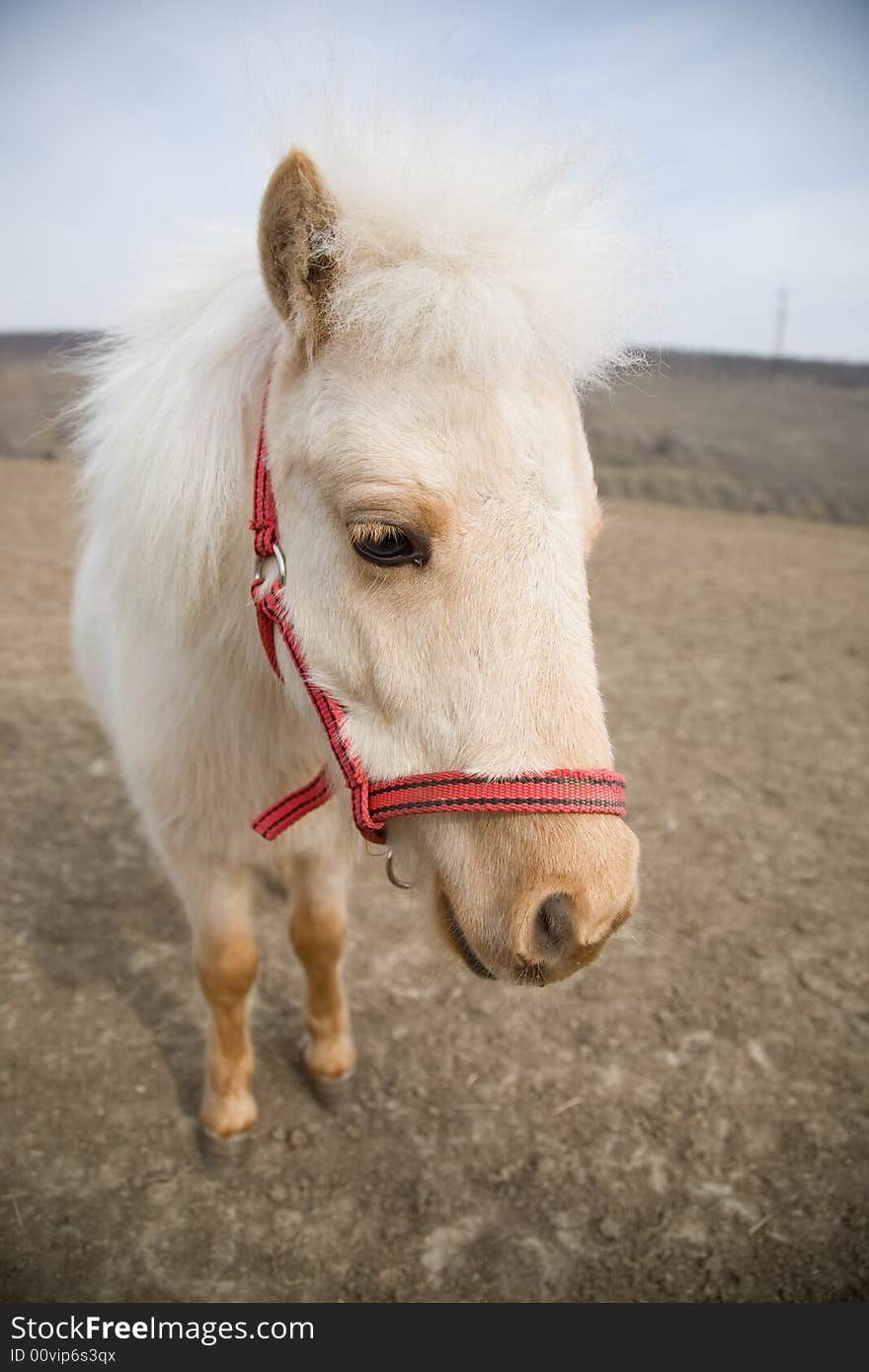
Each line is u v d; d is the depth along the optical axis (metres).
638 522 11.49
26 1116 2.33
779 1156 2.31
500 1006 2.79
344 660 1.31
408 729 1.27
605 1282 1.99
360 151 1.35
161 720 1.78
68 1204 2.12
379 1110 2.41
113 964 2.90
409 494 1.17
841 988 2.89
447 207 1.25
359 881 3.42
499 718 1.19
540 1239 2.09
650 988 2.88
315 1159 2.27
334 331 1.26
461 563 1.19
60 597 6.82
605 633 6.57
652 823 3.84
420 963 2.99
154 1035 2.63
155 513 1.53
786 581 8.35
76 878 3.32
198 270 1.66
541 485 1.20
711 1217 2.15
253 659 1.63
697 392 23.58
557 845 1.20
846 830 3.84
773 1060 2.61
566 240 1.28
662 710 5.11
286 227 1.25
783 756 4.55
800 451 17.58
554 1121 2.40
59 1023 2.65
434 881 1.36
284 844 1.91
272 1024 2.71
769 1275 2.01
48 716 4.65
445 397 1.18
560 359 1.24
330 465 1.24
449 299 1.16
